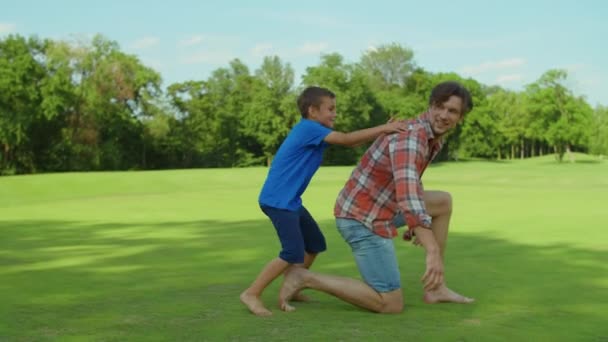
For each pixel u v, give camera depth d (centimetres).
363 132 345
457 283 450
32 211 1335
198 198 1766
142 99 5262
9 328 312
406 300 391
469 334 299
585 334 301
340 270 526
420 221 316
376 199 345
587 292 415
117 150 4894
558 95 6353
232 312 350
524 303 378
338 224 355
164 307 364
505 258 590
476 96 7069
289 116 5603
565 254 619
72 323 323
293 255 348
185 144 5881
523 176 3130
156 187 2430
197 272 516
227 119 5994
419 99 6506
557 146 6612
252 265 560
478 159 7681
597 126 8406
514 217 1075
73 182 2334
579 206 1324
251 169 3206
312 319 332
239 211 1314
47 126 4622
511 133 8162
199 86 6231
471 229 884
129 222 1066
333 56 5756
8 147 4500
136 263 576
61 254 650
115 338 291
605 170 3925
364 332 301
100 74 4538
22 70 4244
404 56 6569
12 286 446
